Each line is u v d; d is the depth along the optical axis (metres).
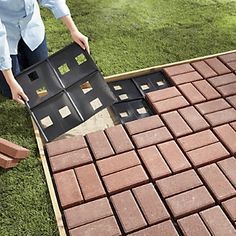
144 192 1.31
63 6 1.54
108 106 1.57
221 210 1.25
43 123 1.66
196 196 1.30
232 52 1.96
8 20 1.50
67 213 1.27
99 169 1.40
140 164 1.42
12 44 1.57
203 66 1.85
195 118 1.58
